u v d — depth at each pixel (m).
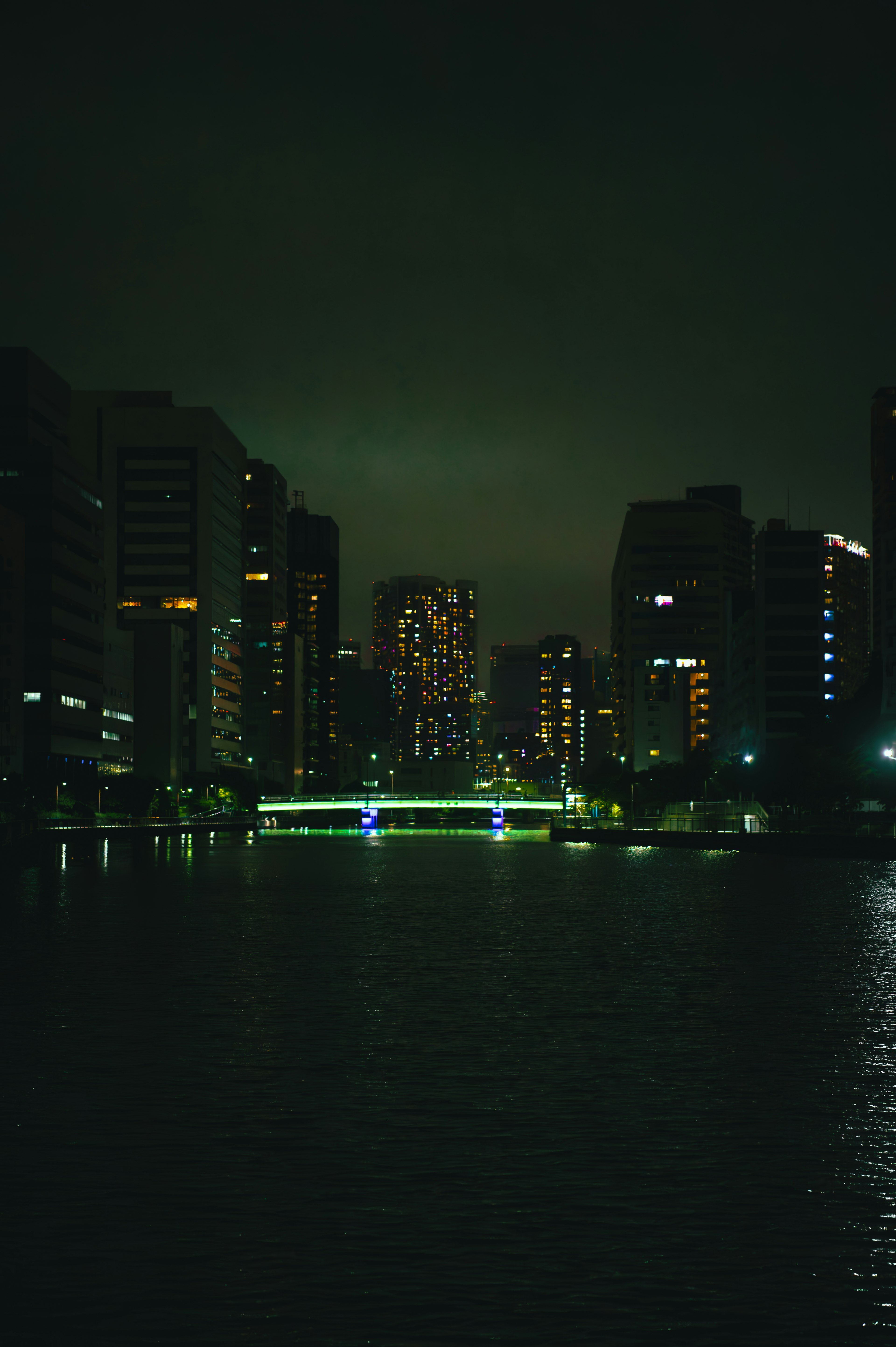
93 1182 25.14
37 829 191.62
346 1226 22.53
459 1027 42.75
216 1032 41.88
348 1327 18.30
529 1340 17.92
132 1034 41.44
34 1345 17.70
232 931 77.38
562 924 81.75
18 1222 22.77
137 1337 17.95
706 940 71.25
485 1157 26.89
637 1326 18.41
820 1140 28.27
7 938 73.12
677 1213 23.25
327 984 53.34
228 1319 18.56
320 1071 35.56
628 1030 42.16
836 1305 19.16
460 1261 20.86
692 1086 33.59
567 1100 32.09
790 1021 43.97
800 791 180.88
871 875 130.38
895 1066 36.25
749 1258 21.02
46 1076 34.84
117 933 76.25
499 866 163.62
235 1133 28.86
